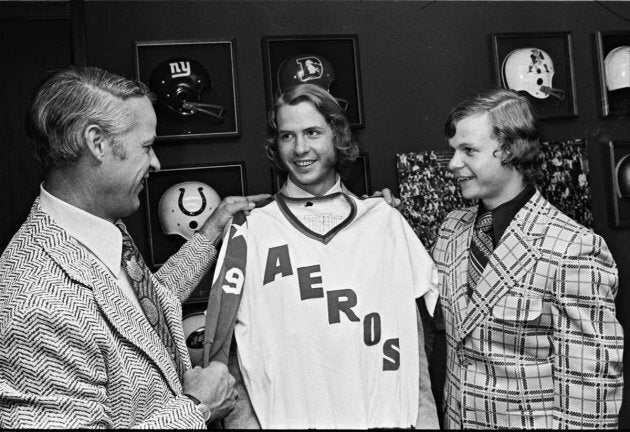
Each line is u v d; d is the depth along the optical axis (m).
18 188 2.34
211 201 2.40
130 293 1.54
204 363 1.78
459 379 1.87
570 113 2.65
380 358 1.84
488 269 1.77
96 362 1.32
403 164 2.53
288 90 1.86
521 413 1.74
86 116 1.39
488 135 1.75
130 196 1.50
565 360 1.68
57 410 1.26
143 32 2.41
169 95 2.34
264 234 1.88
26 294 1.27
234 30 2.47
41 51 2.33
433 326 2.13
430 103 2.59
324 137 1.84
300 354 1.81
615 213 2.69
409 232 1.96
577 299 1.66
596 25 2.72
